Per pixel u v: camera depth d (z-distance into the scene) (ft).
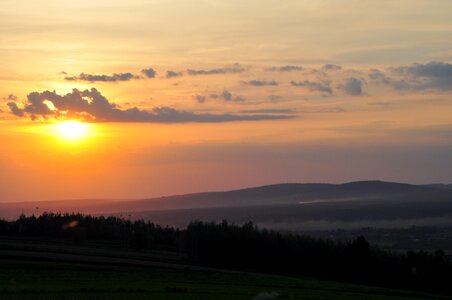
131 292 232.12
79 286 248.73
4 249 411.95
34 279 281.33
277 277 372.79
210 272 370.12
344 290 307.99
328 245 432.66
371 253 421.59
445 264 403.34
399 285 399.24
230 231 455.22
